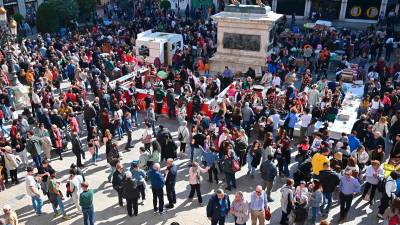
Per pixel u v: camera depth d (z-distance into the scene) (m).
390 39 27.09
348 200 11.91
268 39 24.50
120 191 12.75
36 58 24.34
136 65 25.23
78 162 15.56
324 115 17.31
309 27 31.95
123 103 18.27
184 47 27.72
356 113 17.83
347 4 37.91
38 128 15.67
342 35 29.56
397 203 10.13
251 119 17.19
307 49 25.73
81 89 20.12
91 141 15.57
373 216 12.59
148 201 13.52
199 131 15.01
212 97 21.06
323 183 12.10
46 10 34.03
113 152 14.20
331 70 26.72
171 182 12.72
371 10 37.34
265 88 21.00
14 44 25.84
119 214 12.84
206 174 15.09
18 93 21.22
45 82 21.62
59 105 18.25
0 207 13.27
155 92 19.67
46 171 12.70
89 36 30.53
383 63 22.94
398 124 16.30
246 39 24.78
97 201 13.52
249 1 39.06
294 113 16.56
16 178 14.62
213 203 10.84
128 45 29.56
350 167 12.46
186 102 18.78
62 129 17.23
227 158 13.45
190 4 42.41
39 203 12.73
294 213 10.99
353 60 27.58
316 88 18.67
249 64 24.86
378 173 12.55
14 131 15.58
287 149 14.25
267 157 13.55
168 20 35.38
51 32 34.44
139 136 18.11
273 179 13.02
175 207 13.16
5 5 38.47
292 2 39.50
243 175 14.95
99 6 46.50
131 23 34.94
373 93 19.30
